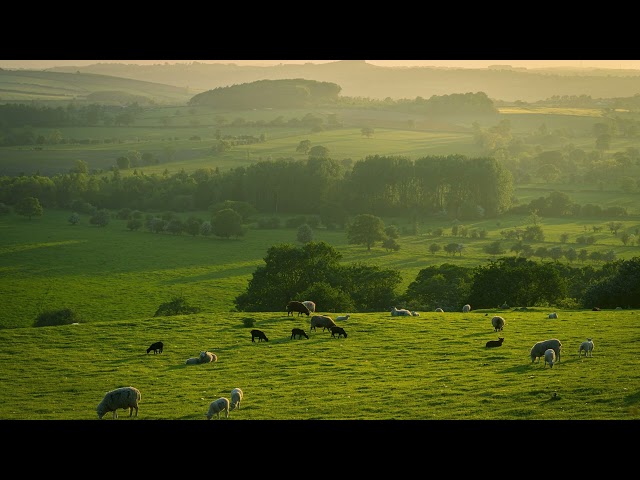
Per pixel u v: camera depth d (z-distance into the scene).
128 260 162.88
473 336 50.72
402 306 87.44
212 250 175.62
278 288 89.69
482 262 159.50
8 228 197.25
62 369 43.75
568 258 160.62
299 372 41.38
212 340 51.50
